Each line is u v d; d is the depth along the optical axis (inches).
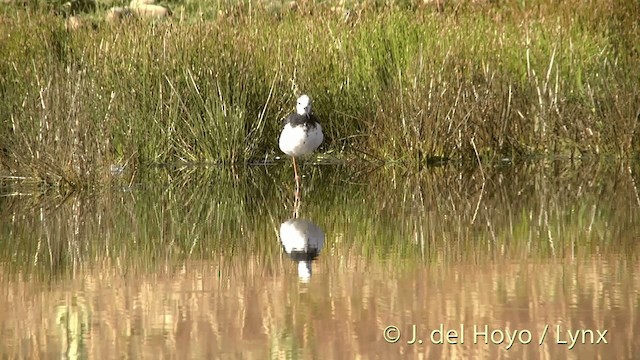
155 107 675.4
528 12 777.6
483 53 700.0
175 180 633.0
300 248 458.9
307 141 569.0
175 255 451.2
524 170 654.5
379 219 523.2
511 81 684.1
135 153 655.1
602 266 412.5
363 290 380.8
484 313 350.0
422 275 402.0
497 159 676.1
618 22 716.7
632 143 673.6
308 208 555.5
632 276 395.2
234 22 780.0
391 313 351.3
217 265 430.0
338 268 418.0
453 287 382.3
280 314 351.3
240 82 683.4
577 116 682.8
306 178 639.8
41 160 605.6
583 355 312.8
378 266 419.2
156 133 671.8
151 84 677.3
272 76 692.7
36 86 642.2
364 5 812.0
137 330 338.0
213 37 703.1
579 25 735.1
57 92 606.9
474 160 675.4
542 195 580.1
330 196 587.8
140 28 737.6
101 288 394.0
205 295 380.2
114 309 363.3
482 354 314.5
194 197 587.8
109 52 697.0
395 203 565.0
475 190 596.4
